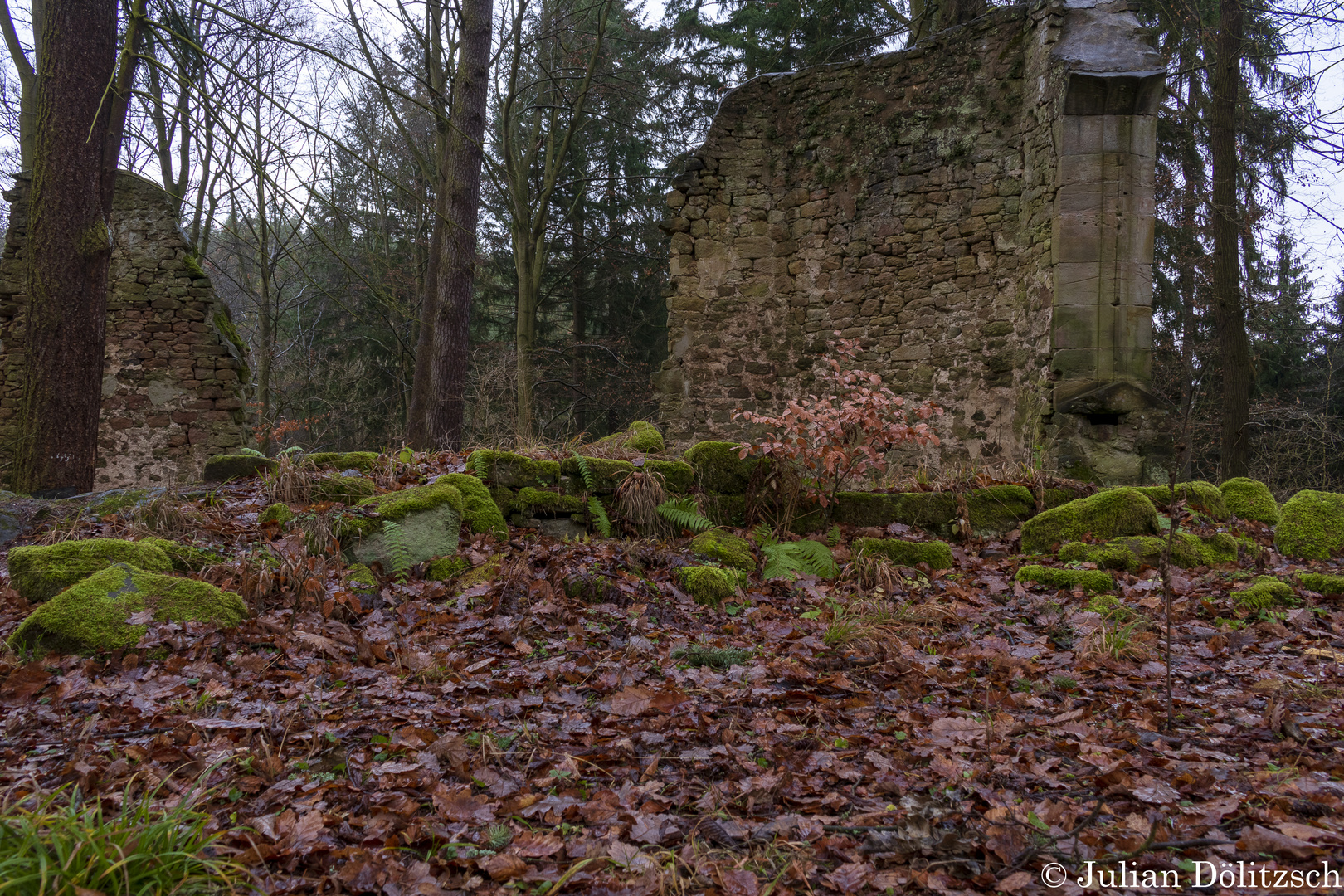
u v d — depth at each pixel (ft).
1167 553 9.69
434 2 33.71
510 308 70.18
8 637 10.74
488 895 6.14
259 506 15.76
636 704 9.40
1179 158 44.24
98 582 11.15
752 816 7.29
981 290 27.71
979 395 27.63
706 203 32.32
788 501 17.71
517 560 14.40
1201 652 11.81
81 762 7.66
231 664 10.52
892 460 29.30
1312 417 46.98
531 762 8.25
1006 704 9.89
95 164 20.93
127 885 5.54
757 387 31.78
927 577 15.98
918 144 29.19
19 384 33.22
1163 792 7.39
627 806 7.34
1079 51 24.88
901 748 8.59
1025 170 26.71
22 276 33.58
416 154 32.81
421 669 10.58
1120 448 23.84
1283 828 6.68
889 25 52.49
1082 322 24.12
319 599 12.50
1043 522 17.37
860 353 30.14
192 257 35.29
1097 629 12.25
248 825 6.75
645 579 14.32
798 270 31.53
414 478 17.78
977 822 7.11
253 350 62.13
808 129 31.48
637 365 64.44
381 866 6.30
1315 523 17.16
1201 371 49.60
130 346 34.24
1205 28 35.37
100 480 33.65
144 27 21.63
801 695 10.06
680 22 59.47
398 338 51.37
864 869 6.38
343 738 8.64
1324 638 12.35
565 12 50.83
